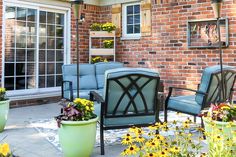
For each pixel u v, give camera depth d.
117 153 3.37
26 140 3.85
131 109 3.62
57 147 3.56
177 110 4.29
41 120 5.09
